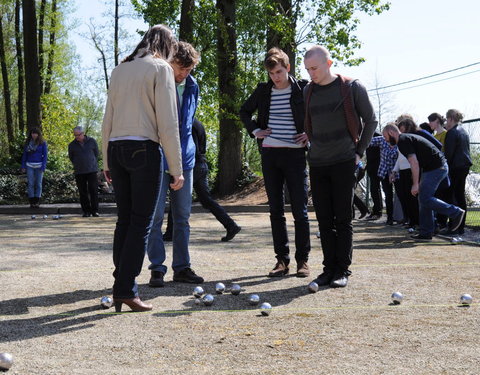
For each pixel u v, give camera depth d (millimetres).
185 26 20203
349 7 19281
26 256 6738
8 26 35156
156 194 3967
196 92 5023
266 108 5441
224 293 4652
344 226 4945
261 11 19422
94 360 2947
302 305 4211
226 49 19828
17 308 4098
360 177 12453
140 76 3881
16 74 37375
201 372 2756
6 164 21859
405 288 4809
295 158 5371
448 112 9188
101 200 20719
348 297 4477
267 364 2877
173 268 5117
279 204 5473
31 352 3078
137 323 3697
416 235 8484
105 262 6266
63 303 4262
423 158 8266
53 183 20234
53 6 32844
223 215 8266
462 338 3338
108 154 3990
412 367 2824
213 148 26766
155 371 2768
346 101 4789
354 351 3094
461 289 4758
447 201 9164
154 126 3936
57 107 36500
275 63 5270
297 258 5430
